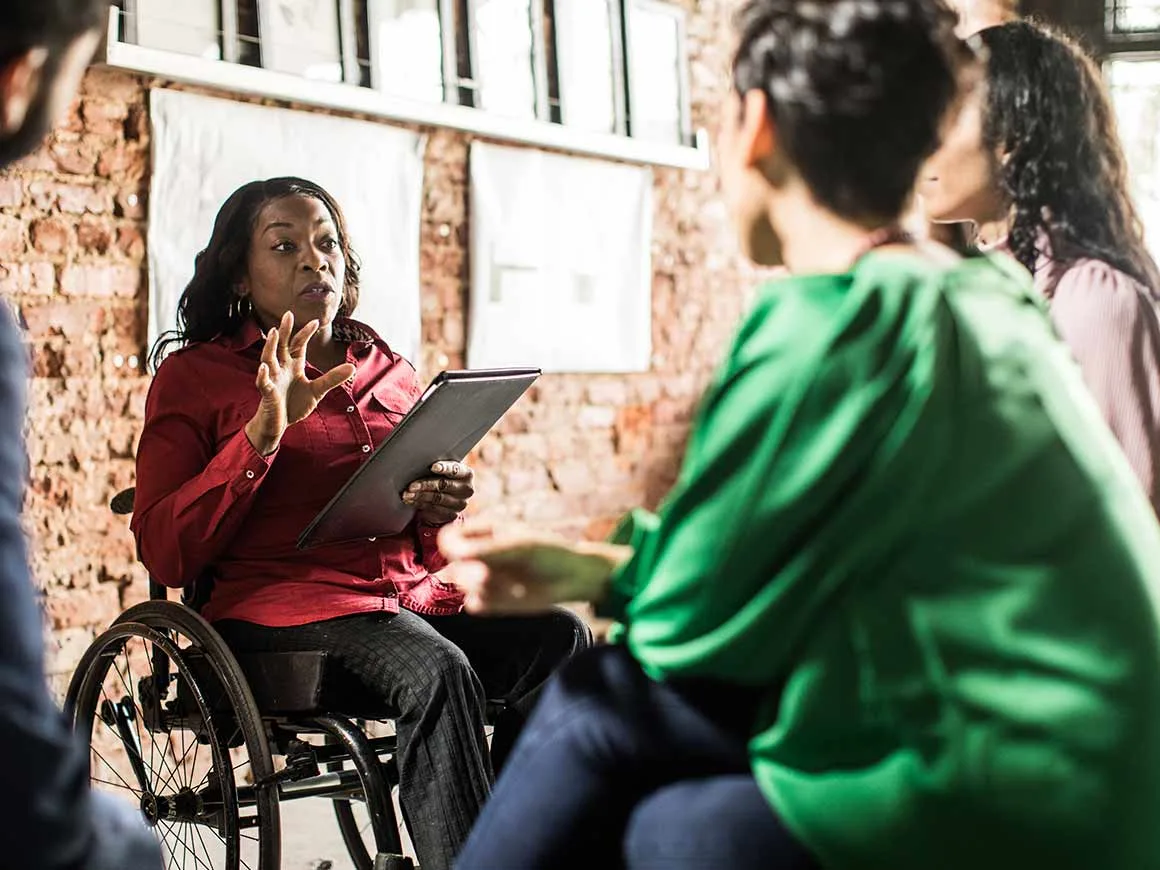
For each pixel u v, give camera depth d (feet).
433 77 13.09
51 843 2.52
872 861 3.30
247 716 6.92
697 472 3.49
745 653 3.45
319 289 8.05
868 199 3.66
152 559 7.43
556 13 14.42
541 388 14.57
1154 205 18.61
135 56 10.43
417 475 7.41
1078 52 6.39
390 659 7.17
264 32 11.55
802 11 3.63
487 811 3.78
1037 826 3.23
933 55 3.60
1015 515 3.36
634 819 3.61
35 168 10.15
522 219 14.11
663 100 15.79
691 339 16.56
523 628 7.97
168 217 10.93
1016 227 6.26
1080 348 5.83
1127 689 3.30
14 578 2.54
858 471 3.36
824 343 3.40
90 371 10.53
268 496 7.70
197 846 9.73
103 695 10.50
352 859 8.70
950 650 3.30
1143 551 3.47
